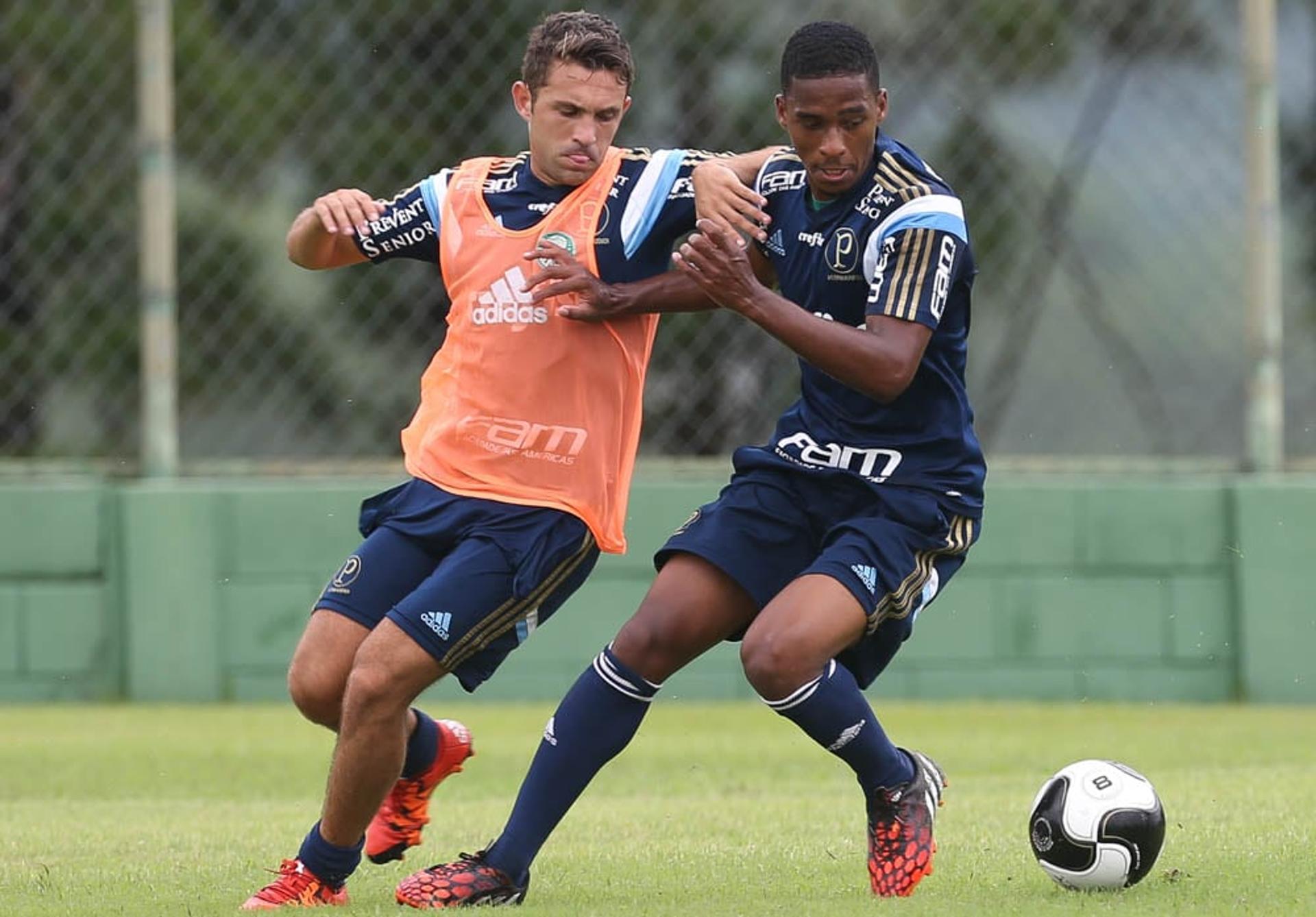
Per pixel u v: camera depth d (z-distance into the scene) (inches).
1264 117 1232.2
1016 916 494.6
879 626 554.9
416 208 575.8
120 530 1195.9
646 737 1080.2
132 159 1476.4
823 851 644.1
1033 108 1549.0
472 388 557.9
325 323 1428.4
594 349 555.5
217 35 1476.4
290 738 1056.8
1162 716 1151.6
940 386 563.2
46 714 1151.6
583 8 1279.5
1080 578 1211.2
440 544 553.6
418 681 529.0
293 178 1489.9
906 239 535.2
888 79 1476.4
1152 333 1422.2
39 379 1450.5
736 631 569.9
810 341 518.6
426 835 708.7
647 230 560.4
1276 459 1234.6
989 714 1154.0
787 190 569.9
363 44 1357.0
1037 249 1544.0
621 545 570.6
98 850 657.6
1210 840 637.9
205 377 1460.4
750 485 573.3
